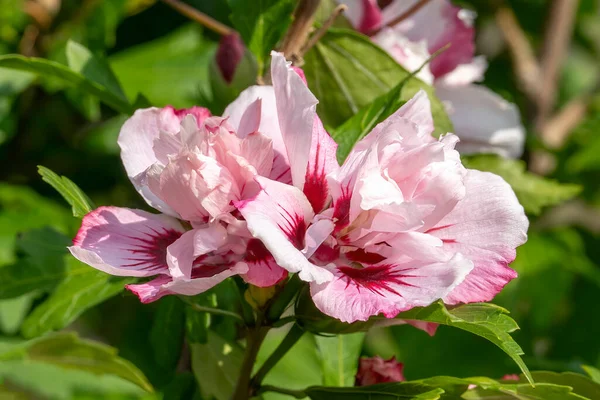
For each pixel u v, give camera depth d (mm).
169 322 787
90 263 687
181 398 793
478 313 692
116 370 734
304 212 694
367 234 692
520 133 897
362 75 831
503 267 693
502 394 735
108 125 1132
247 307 744
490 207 702
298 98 692
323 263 696
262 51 818
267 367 754
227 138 694
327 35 824
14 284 792
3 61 801
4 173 1112
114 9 1078
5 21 1033
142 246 710
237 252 698
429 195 690
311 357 951
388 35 851
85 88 826
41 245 800
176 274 684
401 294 674
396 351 1124
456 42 880
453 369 1085
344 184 699
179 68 1099
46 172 743
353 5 851
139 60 1102
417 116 716
